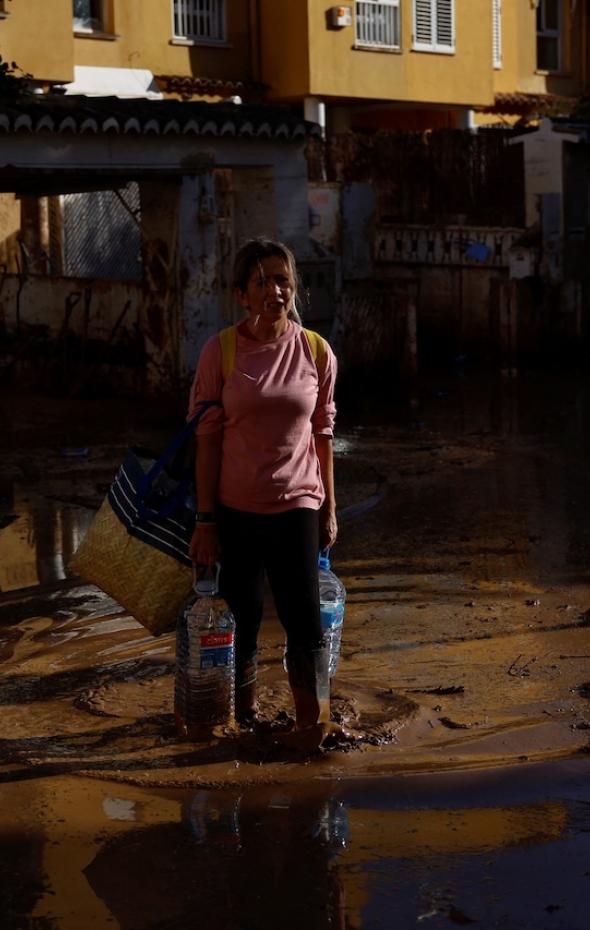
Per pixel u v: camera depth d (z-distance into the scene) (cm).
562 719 530
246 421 477
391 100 2672
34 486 1084
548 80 3138
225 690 508
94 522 510
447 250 2009
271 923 370
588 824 431
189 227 1503
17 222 2045
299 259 1617
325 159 2098
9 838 424
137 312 1572
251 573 503
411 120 2958
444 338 2030
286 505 484
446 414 1493
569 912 374
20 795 459
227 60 2544
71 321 1658
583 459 1198
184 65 2477
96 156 1380
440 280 2027
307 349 486
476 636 652
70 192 1550
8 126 1290
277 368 477
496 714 537
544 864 403
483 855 410
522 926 366
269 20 2555
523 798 452
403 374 1723
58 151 1346
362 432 1373
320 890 388
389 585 762
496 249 1947
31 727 528
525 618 686
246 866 404
